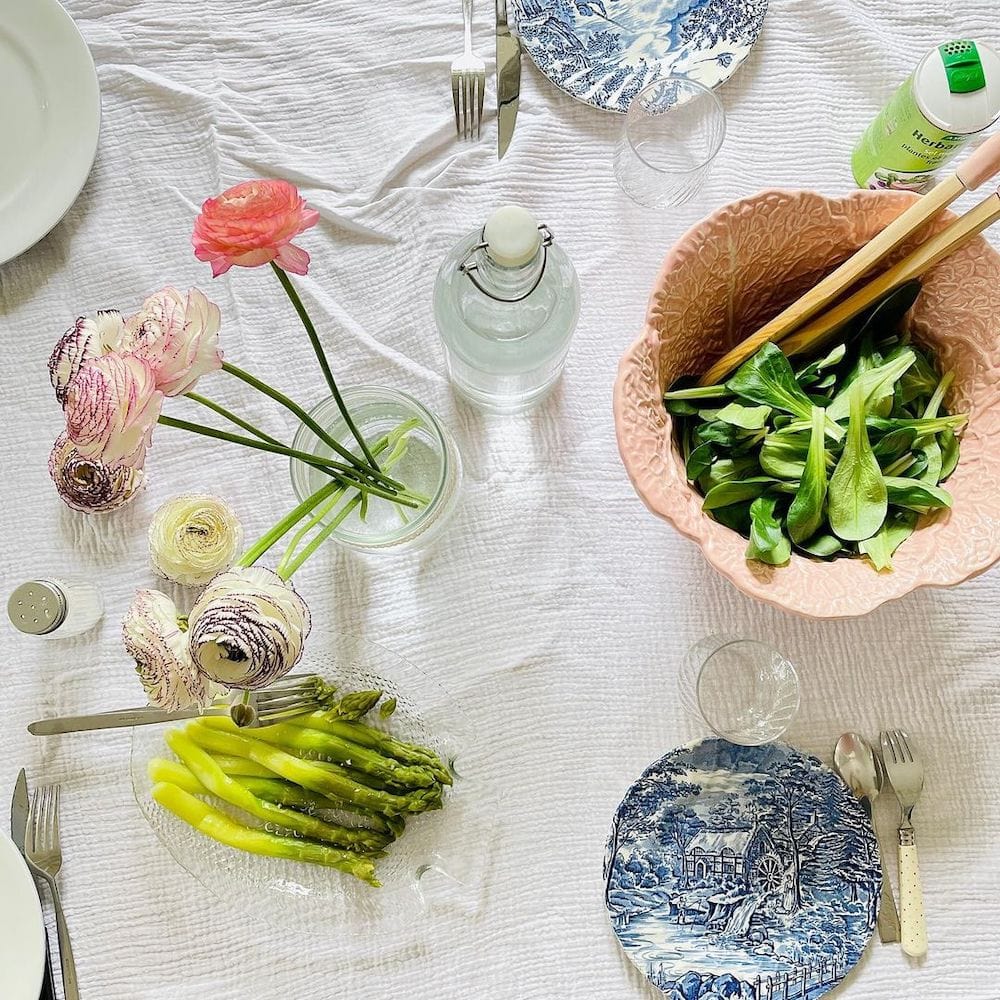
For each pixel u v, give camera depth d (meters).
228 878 0.74
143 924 0.75
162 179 0.81
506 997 0.74
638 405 0.63
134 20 0.81
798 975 0.72
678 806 0.74
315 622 0.76
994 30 0.79
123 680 0.77
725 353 0.75
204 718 0.73
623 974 0.74
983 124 0.67
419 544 0.75
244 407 0.79
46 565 0.78
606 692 0.76
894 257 0.65
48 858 0.74
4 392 0.80
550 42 0.78
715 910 0.73
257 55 0.81
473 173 0.79
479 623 0.77
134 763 0.73
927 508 0.66
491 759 0.75
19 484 0.79
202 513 0.72
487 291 0.58
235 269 0.79
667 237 0.79
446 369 0.78
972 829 0.74
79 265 0.80
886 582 0.63
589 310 0.78
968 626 0.76
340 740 0.72
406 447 0.71
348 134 0.80
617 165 0.77
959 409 0.68
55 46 0.76
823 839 0.73
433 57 0.80
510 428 0.78
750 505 0.66
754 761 0.74
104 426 0.42
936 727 0.75
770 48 0.80
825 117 0.79
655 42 0.78
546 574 0.77
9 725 0.77
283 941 0.75
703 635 0.76
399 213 0.79
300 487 0.67
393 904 0.74
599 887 0.75
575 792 0.75
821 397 0.68
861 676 0.76
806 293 0.68
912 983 0.73
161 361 0.44
